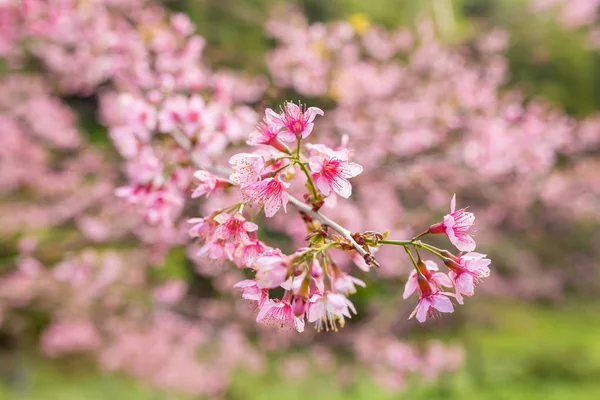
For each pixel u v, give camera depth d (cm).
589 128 953
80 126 935
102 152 750
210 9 773
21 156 782
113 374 848
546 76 1299
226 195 399
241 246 165
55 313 725
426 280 156
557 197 921
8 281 626
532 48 1211
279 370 804
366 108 680
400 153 659
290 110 161
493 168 630
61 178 773
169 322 739
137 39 452
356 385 767
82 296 611
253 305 167
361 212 646
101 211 668
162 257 595
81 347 832
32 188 805
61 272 536
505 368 947
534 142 621
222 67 721
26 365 877
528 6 1162
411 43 762
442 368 713
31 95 795
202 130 275
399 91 715
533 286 1198
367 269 169
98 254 561
